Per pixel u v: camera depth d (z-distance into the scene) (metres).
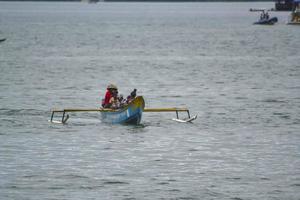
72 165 80.81
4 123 106.56
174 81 165.38
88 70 189.00
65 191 71.25
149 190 71.62
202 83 161.62
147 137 96.25
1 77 169.00
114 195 70.12
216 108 123.56
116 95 107.62
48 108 122.62
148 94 143.12
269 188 72.44
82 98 135.75
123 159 83.69
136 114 103.38
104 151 87.75
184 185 73.31
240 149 89.31
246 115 115.62
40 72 181.62
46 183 73.81
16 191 71.12
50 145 91.00
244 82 163.38
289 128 103.81
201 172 78.06
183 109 108.50
